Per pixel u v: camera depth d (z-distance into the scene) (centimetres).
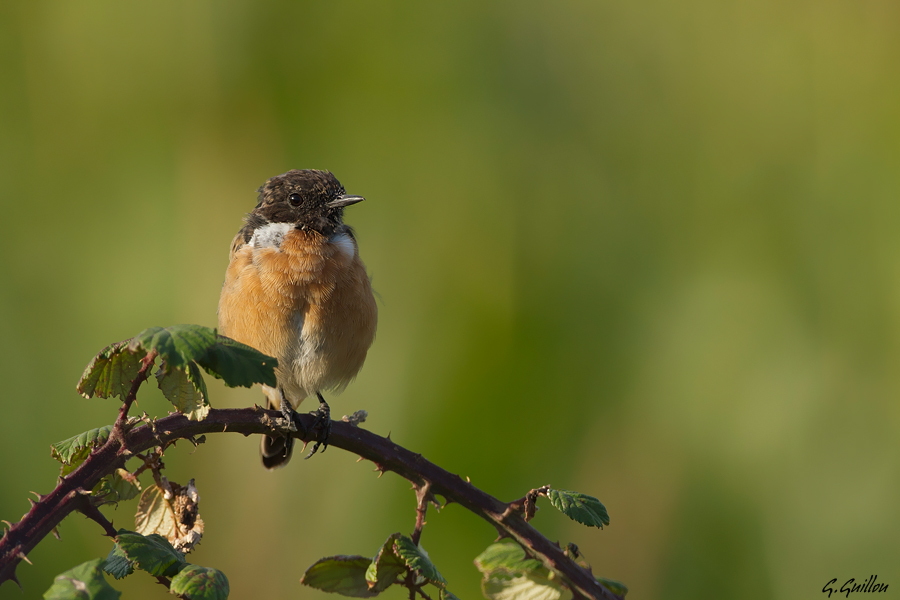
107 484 470
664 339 1263
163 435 455
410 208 1287
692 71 1363
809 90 1334
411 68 1316
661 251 1312
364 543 1125
